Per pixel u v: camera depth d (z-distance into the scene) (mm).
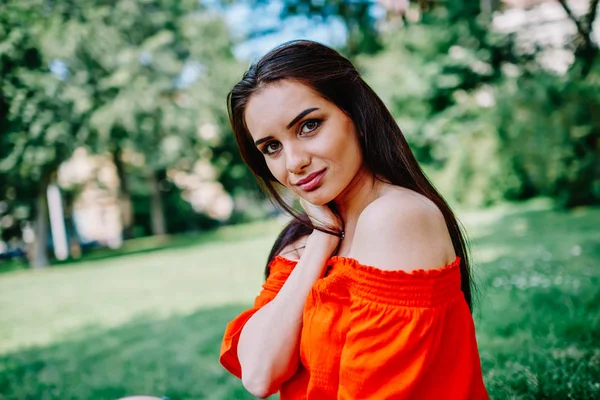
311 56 1045
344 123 1043
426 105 20188
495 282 5043
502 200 16281
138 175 28641
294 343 1098
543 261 5984
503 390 2332
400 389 886
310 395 1031
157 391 3443
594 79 11219
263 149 1084
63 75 15625
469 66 19234
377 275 918
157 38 17547
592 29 8281
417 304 899
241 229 25391
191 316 5977
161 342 4867
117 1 17156
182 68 19328
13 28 14547
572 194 12625
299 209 1331
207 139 20516
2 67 14578
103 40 15844
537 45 15664
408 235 936
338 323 1002
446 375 943
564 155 12227
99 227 34562
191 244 18797
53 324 6703
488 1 17031
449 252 984
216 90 19359
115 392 3549
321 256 1135
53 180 18438
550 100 12250
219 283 8391
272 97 1024
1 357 5105
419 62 19578
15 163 15117
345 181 1048
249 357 1129
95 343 5254
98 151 16797
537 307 3873
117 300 7957
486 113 16516
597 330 3084
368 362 899
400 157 1115
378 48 20422
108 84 16172
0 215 18906
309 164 1027
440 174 17438
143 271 11602
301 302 1107
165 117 17828
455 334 953
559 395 2217
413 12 6867
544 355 2715
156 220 26344
